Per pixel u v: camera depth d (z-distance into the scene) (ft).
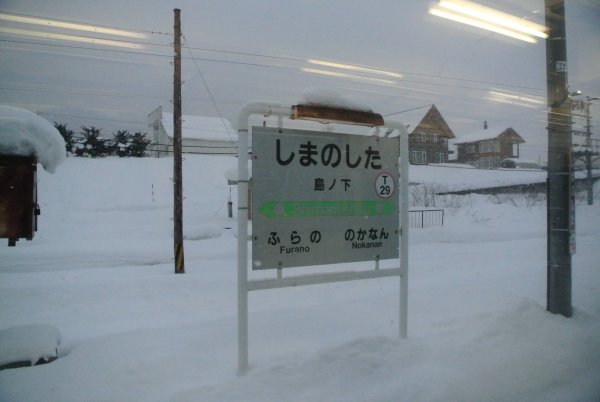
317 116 12.44
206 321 16.17
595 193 97.66
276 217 12.23
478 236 57.52
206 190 89.10
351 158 13.53
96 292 24.41
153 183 89.20
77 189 80.74
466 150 139.74
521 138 134.10
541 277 26.89
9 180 13.37
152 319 19.30
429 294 19.36
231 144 119.75
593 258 33.32
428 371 12.05
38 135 13.61
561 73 18.63
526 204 86.17
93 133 109.50
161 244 48.73
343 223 13.33
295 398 10.36
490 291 19.42
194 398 9.98
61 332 17.04
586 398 11.55
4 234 13.32
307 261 12.65
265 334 14.21
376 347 12.73
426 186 94.48
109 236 53.01
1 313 20.65
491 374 12.30
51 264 38.37
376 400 10.52
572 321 17.15
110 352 12.78
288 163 12.49
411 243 52.16
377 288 25.48
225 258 43.73
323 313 16.81
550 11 19.03
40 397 10.39
